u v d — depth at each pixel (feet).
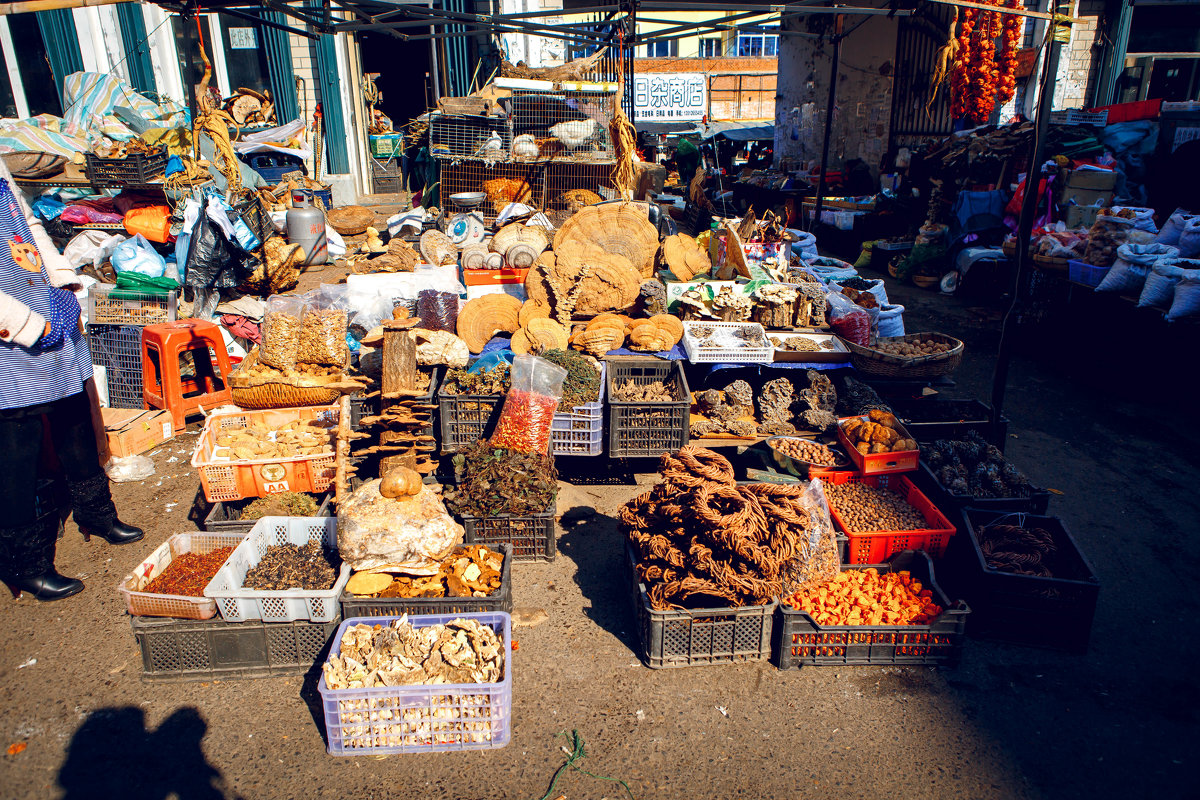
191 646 10.61
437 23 26.50
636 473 16.99
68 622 11.93
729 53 115.96
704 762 9.44
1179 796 9.09
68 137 26.76
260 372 15.39
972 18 28.48
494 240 21.76
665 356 17.02
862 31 50.70
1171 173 30.53
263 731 9.85
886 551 12.53
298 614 10.58
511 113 28.71
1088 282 23.88
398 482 11.15
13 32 34.17
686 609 10.75
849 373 17.97
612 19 30.14
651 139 65.16
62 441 13.08
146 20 37.11
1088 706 10.48
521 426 14.07
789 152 61.77
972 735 9.93
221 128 27.43
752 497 10.95
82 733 9.79
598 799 8.87
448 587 10.98
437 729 9.50
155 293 19.53
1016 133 34.88
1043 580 11.23
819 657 11.04
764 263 21.97
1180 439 18.99
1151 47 40.57
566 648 11.46
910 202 40.27
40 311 11.72
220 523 12.84
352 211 37.17
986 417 17.21
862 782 9.18
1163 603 12.80
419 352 15.78
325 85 46.03
